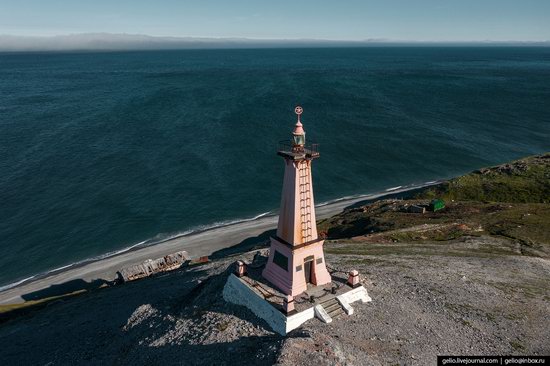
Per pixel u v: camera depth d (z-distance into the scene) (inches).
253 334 1184.8
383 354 1097.4
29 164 4429.1
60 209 3538.4
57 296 2400.3
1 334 1841.8
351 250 2078.0
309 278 1293.1
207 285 1587.1
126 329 1533.0
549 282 1672.0
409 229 2485.2
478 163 4768.7
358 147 5201.8
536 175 3442.4
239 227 3331.7
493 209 2758.4
